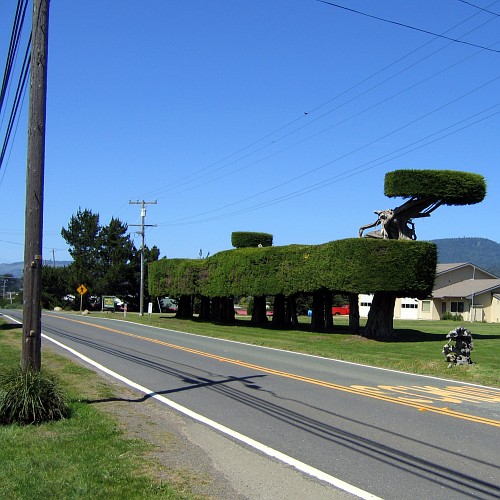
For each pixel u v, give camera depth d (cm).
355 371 1557
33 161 890
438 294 5700
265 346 2341
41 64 904
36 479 579
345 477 627
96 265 7388
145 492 554
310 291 2827
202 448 740
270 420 911
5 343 2130
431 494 574
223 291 3597
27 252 890
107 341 2369
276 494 570
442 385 1341
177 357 1812
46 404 845
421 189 2448
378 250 2394
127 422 870
